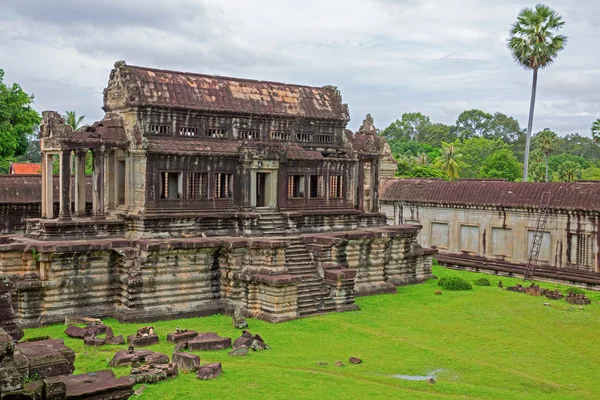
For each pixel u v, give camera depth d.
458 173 79.94
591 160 121.44
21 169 62.81
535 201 40.12
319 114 35.28
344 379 18.42
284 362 20.22
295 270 29.16
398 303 30.61
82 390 12.84
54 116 28.17
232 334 24.20
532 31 55.06
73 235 27.25
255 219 30.73
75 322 24.89
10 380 11.62
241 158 30.97
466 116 127.12
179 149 29.23
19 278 24.92
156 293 27.00
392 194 50.03
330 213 34.25
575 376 19.78
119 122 29.44
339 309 28.62
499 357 21.73
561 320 27.78
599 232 36.72
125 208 29.55
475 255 44.00
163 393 16.83
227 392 16.98
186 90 31.05
